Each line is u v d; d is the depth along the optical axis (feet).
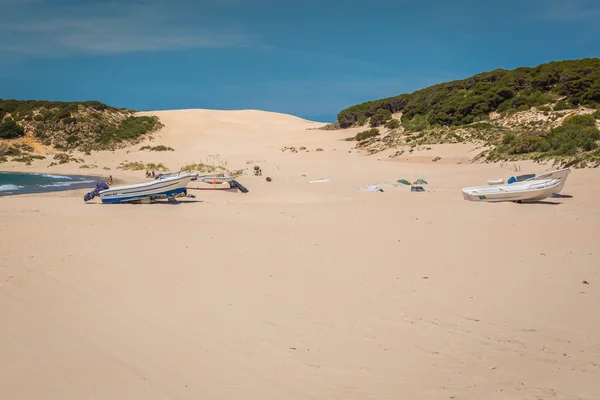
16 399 22.44
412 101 236.63
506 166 123.65
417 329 30.40
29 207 75.10
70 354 26.68
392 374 25.22
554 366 26.05
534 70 208.74
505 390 23.77
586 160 109.50
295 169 142.72
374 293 36.40
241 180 120.57
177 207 77.05
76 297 35.06
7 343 27.84
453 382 24.52
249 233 56.18
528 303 34.40
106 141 219.41
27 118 222.07
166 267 42.37
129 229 57.72
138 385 23.79
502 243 51.19
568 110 167.94
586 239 52.24
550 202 79.66
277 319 31.63
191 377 24.59
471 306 33.94
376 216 67.92
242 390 23.53
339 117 265.13
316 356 26.94
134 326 30.32
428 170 131.23
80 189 111.34
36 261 43.52
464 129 172.96
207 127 258.57
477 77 217.15
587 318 31.83
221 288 37.24
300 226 60.70
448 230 58.08
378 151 176.24
